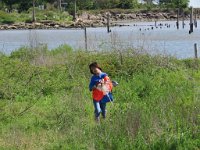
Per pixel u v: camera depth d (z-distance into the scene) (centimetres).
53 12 12475
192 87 1580
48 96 1719
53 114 1424
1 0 12975
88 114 1426
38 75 1883
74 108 1442
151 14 14588
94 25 11281
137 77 1853
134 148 1046
